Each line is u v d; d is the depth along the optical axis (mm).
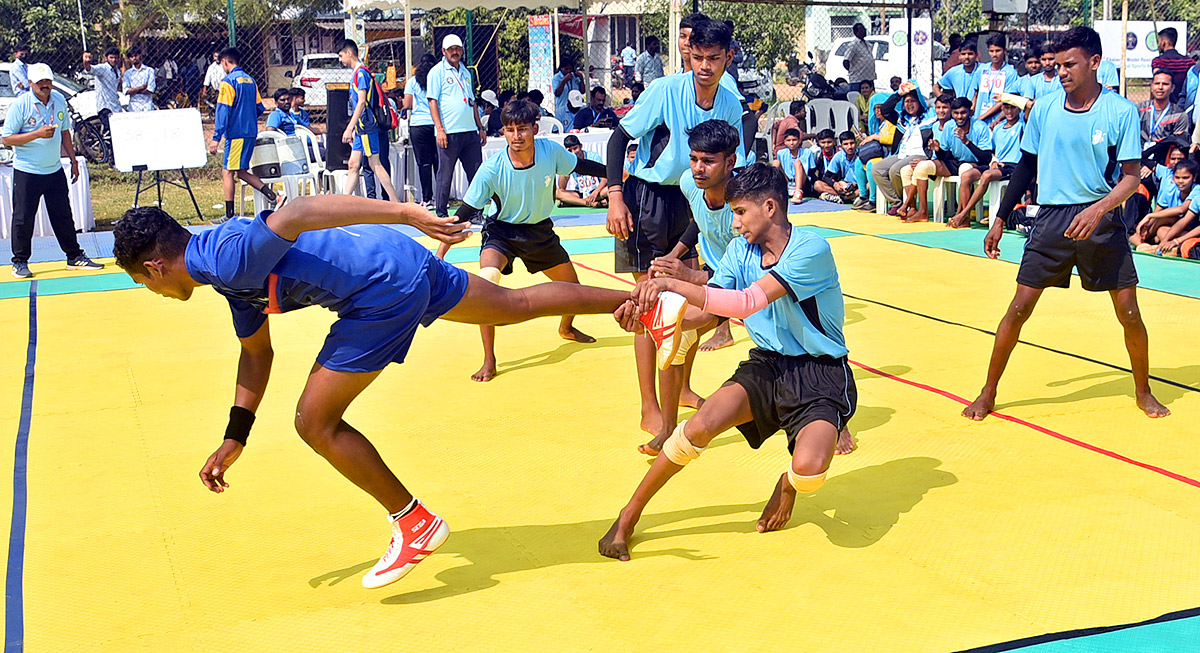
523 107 5613
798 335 3582
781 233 3545
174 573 3619
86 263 9758
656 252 5254
